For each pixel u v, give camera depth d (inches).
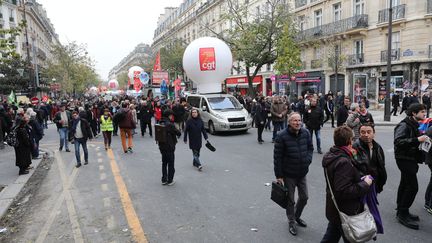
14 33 358.9
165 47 2105.1
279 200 178.1
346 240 132.2
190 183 295.1
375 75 1024.2
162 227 200.8
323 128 669.9
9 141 341.1
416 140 184.2
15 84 1451.8
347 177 128.7
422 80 892.0
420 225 191.5
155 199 253.8
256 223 201.8
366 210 134.3
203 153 437.7
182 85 1724.9
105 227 204.2
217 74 726.5
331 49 1115.9
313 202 234.2
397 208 200.7
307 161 189.8
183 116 641.0
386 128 641.6
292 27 1005.2
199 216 215.9
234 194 259.1
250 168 344.5
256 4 1536.7
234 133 633.0
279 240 178.2
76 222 214.1
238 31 1034.1
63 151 504.7
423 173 296.4
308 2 1289.4
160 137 287.7
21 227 211.6
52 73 1924.2
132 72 1708.9
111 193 273.1
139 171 349.1
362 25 1045.2
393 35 983.0
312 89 1282.0
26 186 309.7
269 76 1517.0
